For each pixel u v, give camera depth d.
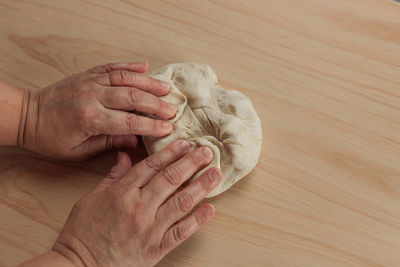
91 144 0.84
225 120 0.82
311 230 0.83
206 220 0.79
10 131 0.83
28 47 0.92
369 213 0.83
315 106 0.88
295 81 0.89
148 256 0.77
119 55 0.92
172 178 0.78
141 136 0.86
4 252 0.82
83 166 0.86
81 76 0.83
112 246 0.77
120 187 0.78
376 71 0.89
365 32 0.91
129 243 0.77
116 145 0.85
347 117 0.87
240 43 0.91
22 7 0.95
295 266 0.81
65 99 0.82
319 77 0.89
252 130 0.82
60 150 0.83
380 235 0.82
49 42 0.93
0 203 0.84
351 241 0.82
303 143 0.86
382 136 0.86
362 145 0.86
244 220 0.83
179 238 0.78
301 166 0.85
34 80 0.90
